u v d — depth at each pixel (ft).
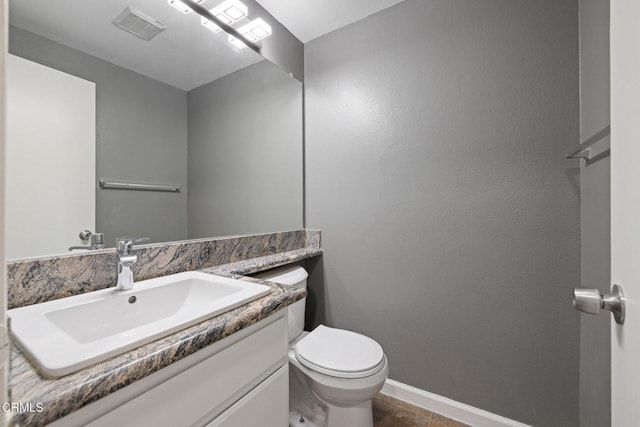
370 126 5.31
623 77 1.41
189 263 4.01
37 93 2.73
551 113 3.89
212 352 2.22
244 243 4.83
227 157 4.71
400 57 5.00
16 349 1.81
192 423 2.07
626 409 1.34
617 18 1.49
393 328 5.13
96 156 3.18
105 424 1.60
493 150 4.27
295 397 4.57
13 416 1.22
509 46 4.14
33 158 2.69
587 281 3.50
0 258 0.92
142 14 3.61
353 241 5.52
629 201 1.33
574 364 3.81
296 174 5.93
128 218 3.47
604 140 2.93
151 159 3.72
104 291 2.90
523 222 4.09
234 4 4.22
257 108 5.16
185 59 4.11
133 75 3.53
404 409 4.79
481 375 4.41
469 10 4.42
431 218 4.75
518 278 4.13
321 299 5.93
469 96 4.43
